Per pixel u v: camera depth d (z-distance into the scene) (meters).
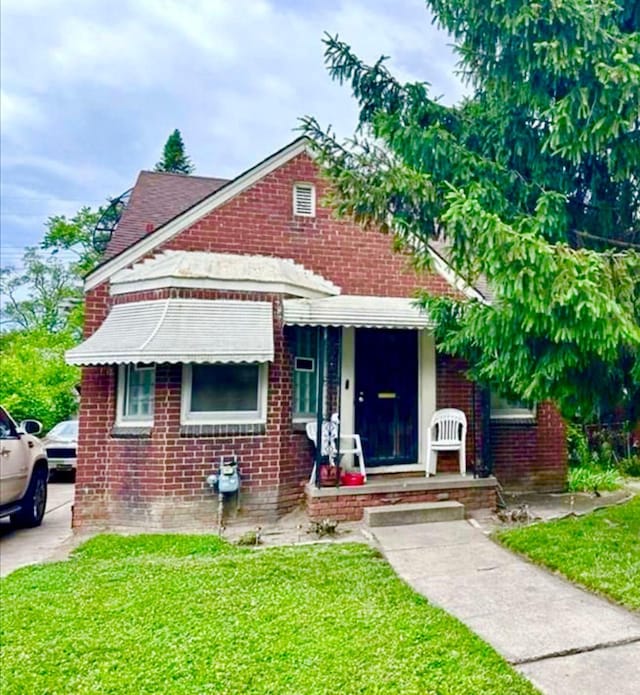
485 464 8.84
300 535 7.36
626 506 8.16
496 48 5.73
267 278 8.43
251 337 7.89
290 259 9.31
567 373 5.46
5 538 8.12
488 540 6.80
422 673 3.58
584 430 13.01
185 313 7.95
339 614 4.55
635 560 5.61
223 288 8.27
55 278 37.09
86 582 5.47
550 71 5.22
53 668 3.72
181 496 7.80
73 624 4.41
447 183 5.51
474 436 9.70
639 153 5.25
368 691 3.37
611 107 4.90
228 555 6.43
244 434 8.12
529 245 4.51
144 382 8.23
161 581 5.41
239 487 7.96
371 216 6.45
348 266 9.55
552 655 3.88
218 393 8.16
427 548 6.50
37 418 17.67
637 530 6.71
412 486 8.20
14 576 5.91
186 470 7.85
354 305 8.46
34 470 8.92
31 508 8.78
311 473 8.68
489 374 6.21
